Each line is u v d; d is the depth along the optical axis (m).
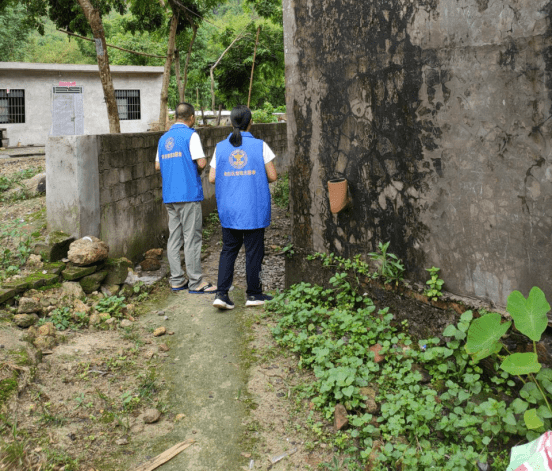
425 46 3.56
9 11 34.38
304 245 4.98
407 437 3.03
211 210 9.57
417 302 3.92
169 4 12.06
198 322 4.59
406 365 3.57
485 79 3.22
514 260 3.24
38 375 3.43
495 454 2.89
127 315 4.66
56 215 5.16
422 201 3.78
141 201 6.43
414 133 3.75
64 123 20.30
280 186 11.48
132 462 2.81
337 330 4.14
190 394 3.48
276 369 3.78
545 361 3.12
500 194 3.26
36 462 2.71
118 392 3.44
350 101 4.23
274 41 17.39
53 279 4.66
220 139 9.92
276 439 3.04
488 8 3.14
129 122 21.72
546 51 2.89
